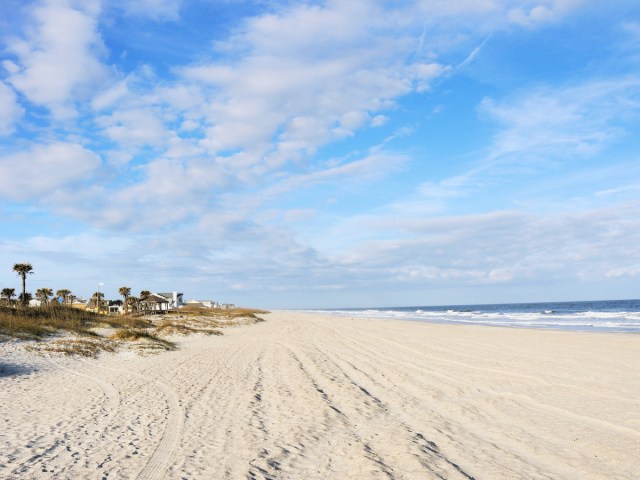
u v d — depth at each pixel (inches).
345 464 266.1
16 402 431.5
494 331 1328.7
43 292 2615.7
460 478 243.0
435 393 461.4
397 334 1279.5
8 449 289.3
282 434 326.0
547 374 550.6
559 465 260.5
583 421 346.6
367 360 717.9
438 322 2114.9
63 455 278.5
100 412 392.2
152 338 1060.5
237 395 461.4
